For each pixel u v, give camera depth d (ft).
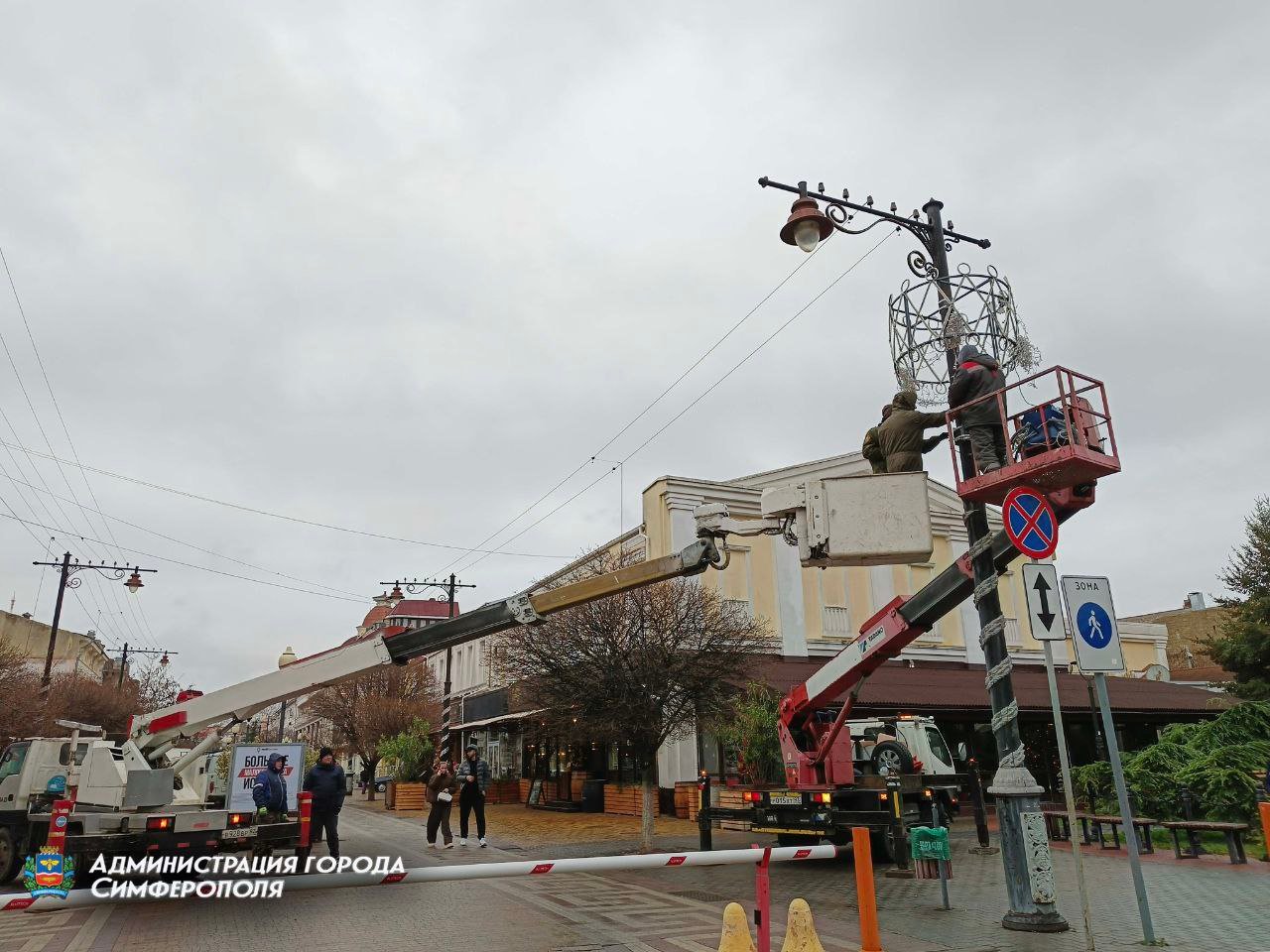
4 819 39.70
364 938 26.89
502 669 62.34
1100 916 28.76
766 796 43.83
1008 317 29.68
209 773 53.42
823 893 35.45
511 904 33.06
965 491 28.35
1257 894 32.07
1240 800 51.16
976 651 89.92
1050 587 25.48
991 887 36.32
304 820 38.14
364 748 119.55
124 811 35.88
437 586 110.83
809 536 29.04
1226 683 96.02
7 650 92.94
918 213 32.37
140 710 154.40
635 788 75.25
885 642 41.27
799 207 31.78
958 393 29.25
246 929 28.37
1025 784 27.55
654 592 52.08
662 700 48.83
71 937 27.27
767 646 70.18
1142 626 113.91
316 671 38.11
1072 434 25.52
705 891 36.68
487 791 98.84
